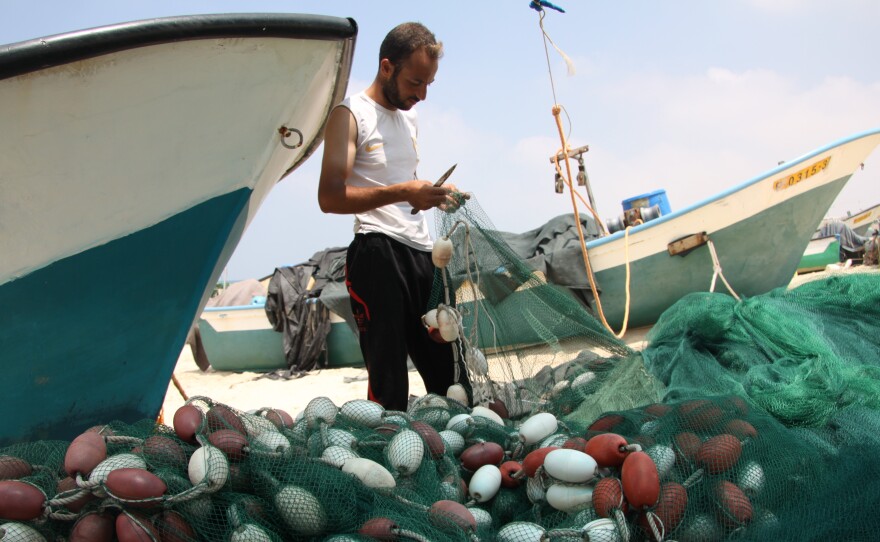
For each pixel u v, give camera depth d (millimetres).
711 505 2424
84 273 3502
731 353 4324
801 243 9320
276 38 3441
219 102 3479
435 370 3988
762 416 2977
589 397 3811
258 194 4145
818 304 5027
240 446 2420
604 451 2492
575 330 4172
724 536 2361
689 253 8977
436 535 2201
